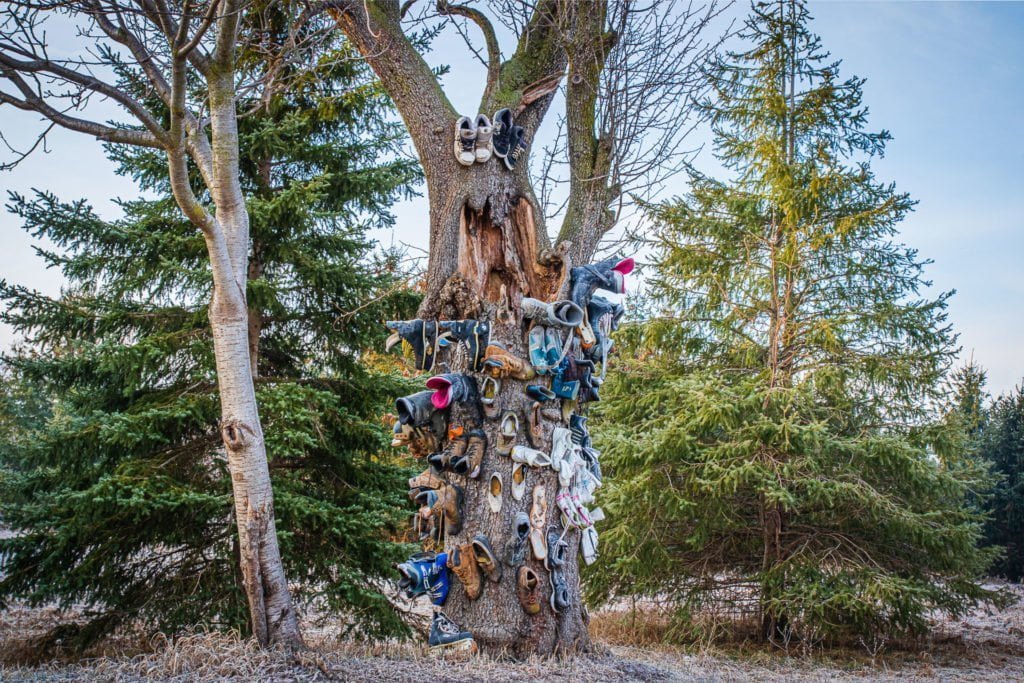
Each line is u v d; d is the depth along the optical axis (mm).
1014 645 11305
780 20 11930
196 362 9258
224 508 8688
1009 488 21625
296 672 5312
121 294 9266
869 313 11555
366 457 9891
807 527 11383
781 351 11984
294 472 9633
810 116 12055
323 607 9211
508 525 6277
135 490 7793
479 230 6875
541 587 6254
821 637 10797
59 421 16688
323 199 10219
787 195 11477
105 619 8461
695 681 6371
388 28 7137
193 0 6570
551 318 6324
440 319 6711
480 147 6820
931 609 11016
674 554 11828
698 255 12258
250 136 9398
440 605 6320
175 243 9125
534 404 6465
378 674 5414
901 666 9898
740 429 10789
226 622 8203
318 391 8891
